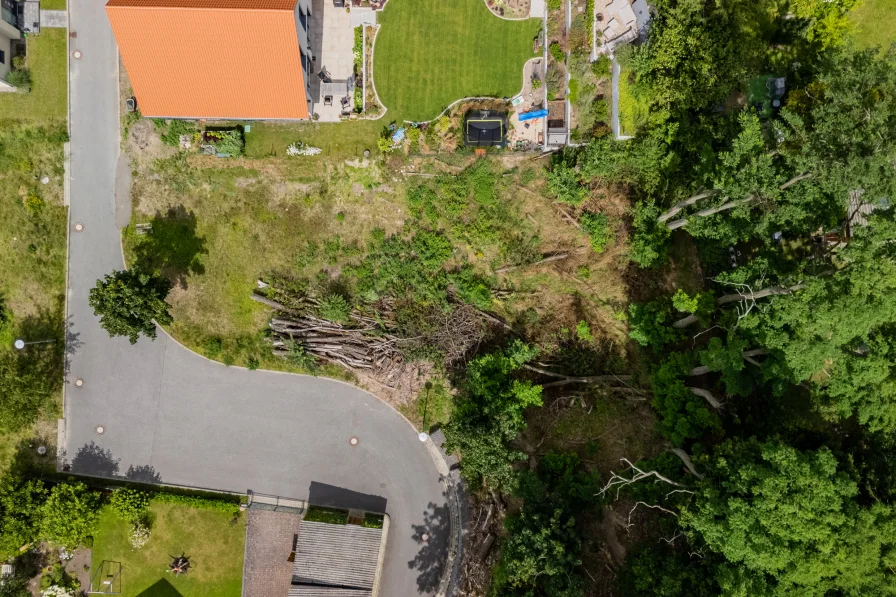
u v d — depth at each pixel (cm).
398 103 4550
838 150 3206
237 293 4600
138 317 4078
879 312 3186
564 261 4631
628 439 4466
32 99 4484
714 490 3531
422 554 4638
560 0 4459
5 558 4494
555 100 4491
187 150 4522
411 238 4631
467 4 4522
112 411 4622
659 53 4109
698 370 4191
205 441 4644
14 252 4538
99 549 4572
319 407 4669
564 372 4628
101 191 4544
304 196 4588
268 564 4619
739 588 3291
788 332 3459
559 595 3653
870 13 4472
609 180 4569
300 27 4134
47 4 4447
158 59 4072
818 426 4106
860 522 3272
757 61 4300
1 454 4566
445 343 4575
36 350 4566
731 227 3766
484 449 4041
